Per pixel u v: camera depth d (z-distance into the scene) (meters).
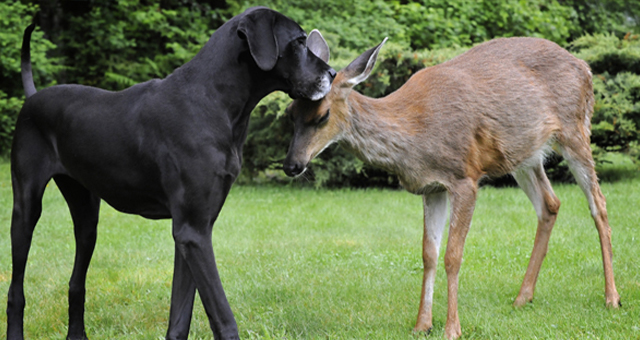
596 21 17.03
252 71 3.68
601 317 4.70
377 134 4.58
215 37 3.72
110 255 7.03
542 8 15.87
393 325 4.81
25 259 4.11
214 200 3.62
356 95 4.59
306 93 3.67
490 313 4.93
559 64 5.20
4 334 4.79
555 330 4.47
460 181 4.64
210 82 3.65
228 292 5.68
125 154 3.71
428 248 4.65
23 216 4.04
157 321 5.08
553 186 10.80
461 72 4.86
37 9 14.60
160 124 3.62
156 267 6.58
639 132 10.53
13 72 13.75
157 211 3.88
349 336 4.56
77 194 4.29
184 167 3.57
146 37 15.38
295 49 3.65
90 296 5.65
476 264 6.38
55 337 4.71
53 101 3.96
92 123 3.79
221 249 7.27
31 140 4.02
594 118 10.42
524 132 4.92
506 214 8.79
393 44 10.59
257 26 3.52
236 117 3.73
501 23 14.31
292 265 6.50
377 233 8.00
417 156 4.61
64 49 15.67
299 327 4.78
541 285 5.61
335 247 7.29
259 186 11.66
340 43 12.81
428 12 14.13
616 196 9.38
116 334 4.85
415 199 10.25
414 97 4.70
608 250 5.14
